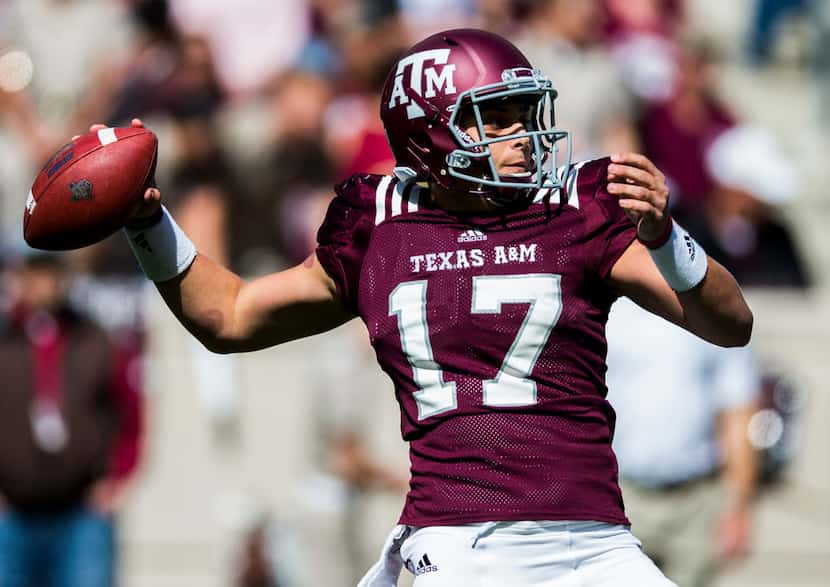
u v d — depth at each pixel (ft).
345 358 88.94
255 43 118.42
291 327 47.78
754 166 110.42
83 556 87.71
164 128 109.91
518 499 43.50
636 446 80.59
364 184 46.93
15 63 115.24
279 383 104.37
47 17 116.57
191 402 104.94
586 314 44.14
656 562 82.38
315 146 108.27
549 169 46.09
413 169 46.32
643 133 110.11
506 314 43.86
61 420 87.20
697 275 42.50
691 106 111.96
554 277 43.98
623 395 80.64
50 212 46.47
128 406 89.51
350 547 89.76
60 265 87.76
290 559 92.12
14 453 86.79
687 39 123.75
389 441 89.92
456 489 43.96
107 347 88.69
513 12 116.98
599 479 44.11
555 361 43.93
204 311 47.83
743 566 101.60
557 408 43.83
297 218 107.14
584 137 106.42
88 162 46.44
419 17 117.08
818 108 129.49
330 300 47.01
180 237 47.83
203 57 110.32
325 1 119.75
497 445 43.68
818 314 109.40
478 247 44.57
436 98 45.09
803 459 103.55
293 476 103.24
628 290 44.29
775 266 110.63
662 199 41.52
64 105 115.03
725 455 83.05
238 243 107.55
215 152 107.76
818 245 116.67
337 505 89.40
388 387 90.07
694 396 80.74
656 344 80.18
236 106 115.14
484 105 45.01
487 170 44.91
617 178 41.73
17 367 86.99
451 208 45.93
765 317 108.99
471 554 43.73
